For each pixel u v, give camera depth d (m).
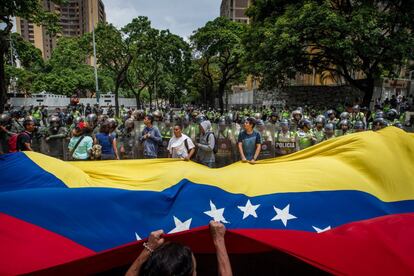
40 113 21.09
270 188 4.07
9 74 46.75
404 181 4.25
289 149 7.86
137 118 9.78
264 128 8.08
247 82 69.56
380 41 19.73
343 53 20.34
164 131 9.53
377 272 2.24
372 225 2.71
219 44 35.72
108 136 7.43
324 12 19.12
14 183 4.07
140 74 42.94
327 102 29.56
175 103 95.31
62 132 9.16
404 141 4.58
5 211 3.02
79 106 30.70
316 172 4.27
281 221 3.70
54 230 3.04
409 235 2.56
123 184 4.24
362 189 4.07
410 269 2.26
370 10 19.64
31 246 2.81
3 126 8.98
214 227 2.43
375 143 4.48
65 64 64.50
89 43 32.19
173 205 3.71
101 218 3.30
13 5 17.42
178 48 34.53
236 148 8.60
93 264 2.89
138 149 8.90
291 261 3.60
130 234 3.32
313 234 2.60
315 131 8.42
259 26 25.27
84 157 7.20
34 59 36.12
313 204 3.88
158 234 2.16
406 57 20.22
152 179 4.22
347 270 2.25
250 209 3.80
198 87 61.31
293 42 20.11
